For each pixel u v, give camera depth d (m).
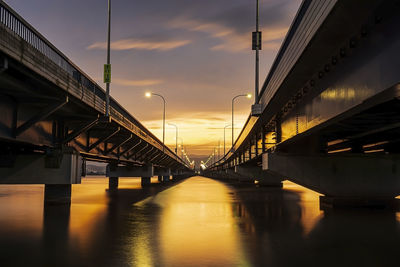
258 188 61.84
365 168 28.45
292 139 26.12
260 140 47.78
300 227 17.36
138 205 28.81
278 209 25.97
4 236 14.75
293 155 28.80
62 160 25.83
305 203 31.38
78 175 27.09
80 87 22.28
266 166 28.73
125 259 10.90
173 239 14.12
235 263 10.48
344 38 13.02
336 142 28.59
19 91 18.47
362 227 17.39
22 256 11.30
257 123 36.59
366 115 17.33
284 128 28.55
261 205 29.31
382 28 10.75
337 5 10.60
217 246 12.82
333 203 27.91
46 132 24.36
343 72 14.09
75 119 26.94
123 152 47.81
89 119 27.33
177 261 10.67
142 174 74.44
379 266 10.30
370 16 11.23
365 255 11.61
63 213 22.83
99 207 26.89
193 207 27.42
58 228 16.78
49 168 25.69
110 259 10.88
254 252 11.93
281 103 25.38
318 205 29.34
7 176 25.67
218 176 180.12
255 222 19.06
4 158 25.55
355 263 10.61
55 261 10.71
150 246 12.80
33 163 25.70
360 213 23.25
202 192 48.72
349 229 16.78
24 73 16.22
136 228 16.84
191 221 19.34
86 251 11.98
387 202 27.94
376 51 11.18
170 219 20.17
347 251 12.17
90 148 33.44
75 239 14.08
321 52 14.55
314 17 12.76
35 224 18.02
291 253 11.82
